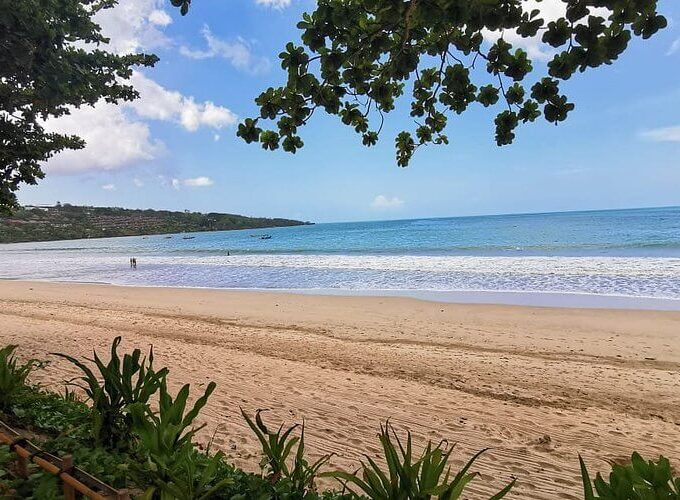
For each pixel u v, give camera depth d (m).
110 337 9.96
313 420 5.31
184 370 7.38
